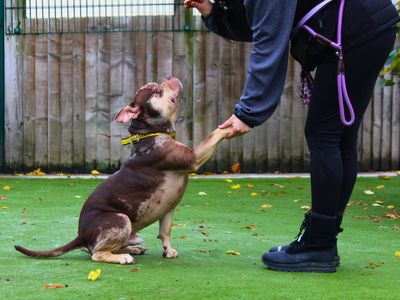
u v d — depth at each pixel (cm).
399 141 868
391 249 438
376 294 309
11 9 852
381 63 350
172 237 474
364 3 339
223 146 857
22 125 864
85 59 853
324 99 345
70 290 310
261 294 305
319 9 338
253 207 630
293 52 355
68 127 861
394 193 716
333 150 347
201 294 304
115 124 855
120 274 345
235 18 386
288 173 858
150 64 848
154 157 379
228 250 427
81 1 847
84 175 856
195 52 847
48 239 459
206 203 650
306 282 332
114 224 375
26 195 695
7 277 338
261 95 334
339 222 369
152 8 845
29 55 856
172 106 386
